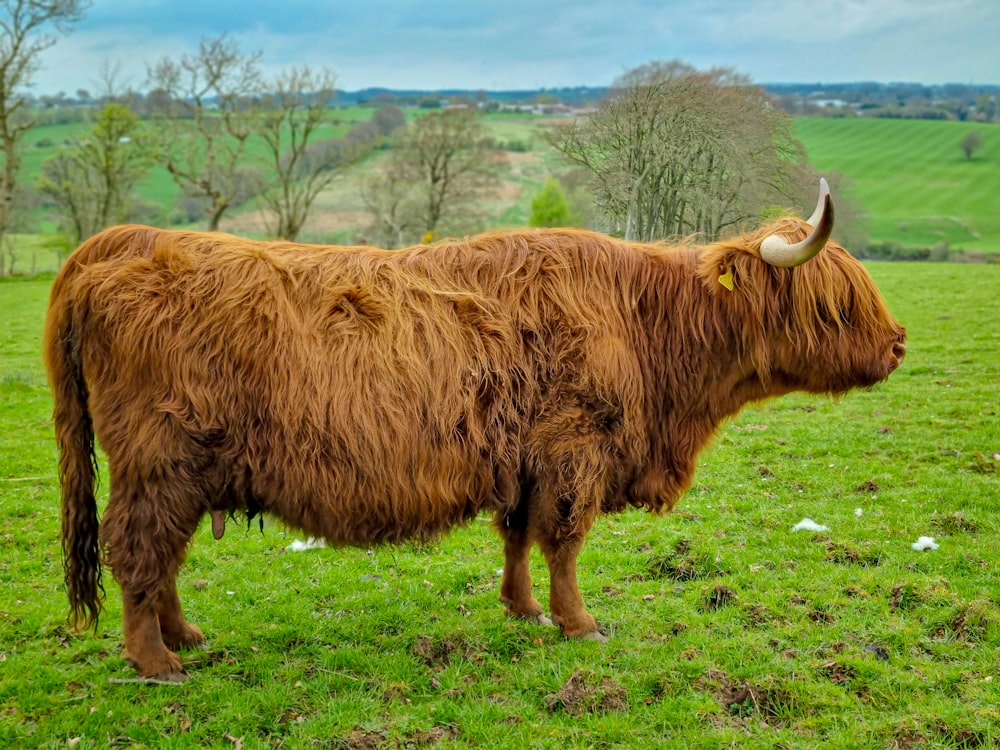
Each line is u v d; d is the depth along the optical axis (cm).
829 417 945
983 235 4322
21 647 473
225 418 403
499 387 428
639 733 370
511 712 388
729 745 357
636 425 454
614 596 518
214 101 4122
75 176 4322
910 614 470
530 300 441
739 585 522
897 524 610
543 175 3272
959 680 398
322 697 409
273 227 4866
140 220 4828
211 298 406
